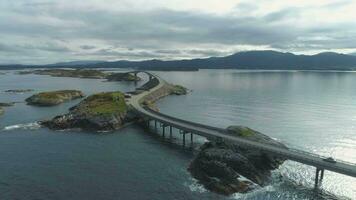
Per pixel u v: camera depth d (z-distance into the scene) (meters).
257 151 97.38
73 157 104.75
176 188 82.69
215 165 86.44
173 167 97.25
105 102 170.75
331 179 90.19
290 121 165.38
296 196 79.88
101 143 121.44
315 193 81.81
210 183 83.25
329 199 79.19
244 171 88.31
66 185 83.44
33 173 90.81
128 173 92.12
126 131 141.38
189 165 98.19
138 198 77.19
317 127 151.38
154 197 77.81
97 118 144.25
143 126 151.38
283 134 137.88
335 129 147.38
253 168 89.88
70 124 144.00
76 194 78.62
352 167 82.00
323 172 86.56
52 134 132.62
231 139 104.81
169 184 85.06
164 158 105.44
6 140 122.62
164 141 126.19
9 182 84.62
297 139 130.00
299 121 165.50
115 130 142.50
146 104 193.12
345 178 90.81
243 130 114.12
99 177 89.00
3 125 146.75
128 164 99.44
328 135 136.38
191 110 199.25
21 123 151.25
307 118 173.88
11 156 104.44
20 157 103.69
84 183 84.88
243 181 84.31
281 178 90.25
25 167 95.12
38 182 84.94
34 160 101.19
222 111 195.88
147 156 107.31
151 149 115.19
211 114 185.50
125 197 77.56
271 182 87.31
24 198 76.19
